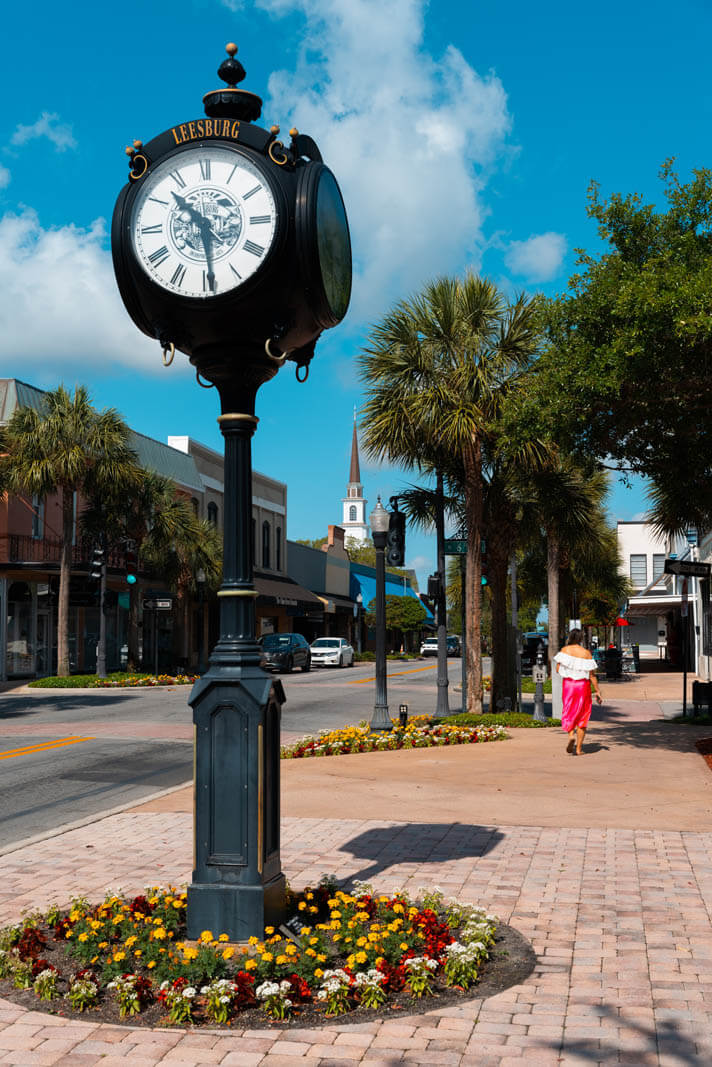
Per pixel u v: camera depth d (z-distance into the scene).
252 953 4.90
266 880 5.27
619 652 35.72
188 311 5.41
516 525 20.50
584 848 7.81
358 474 185.50
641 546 60.66
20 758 14.77
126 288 5.59
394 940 5.03
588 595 39.50
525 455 16.81
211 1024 4.35
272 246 5.28
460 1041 4.14
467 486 18.11
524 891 6.50
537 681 17.95
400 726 16.41
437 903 5.84
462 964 4.77
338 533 66.38
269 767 5.37
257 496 51.47
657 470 14.65
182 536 34.38
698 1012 4.43
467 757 13.35
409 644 79.94
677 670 43.53
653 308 11.73
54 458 28.84
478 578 18.14
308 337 5.84
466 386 16.77
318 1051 4.06
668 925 5.75
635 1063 3.92
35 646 33.62
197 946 5.00
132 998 4.46
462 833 8.41
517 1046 4.09
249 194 5.36
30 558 32.81
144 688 30.59
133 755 15.12
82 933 5.17
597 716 20.06
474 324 17.25
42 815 10.17
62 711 22.95
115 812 9.86
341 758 13.52
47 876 7.11
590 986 4.76
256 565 51.16
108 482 30.48
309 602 53.56
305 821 8.98
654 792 10.46
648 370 12.42
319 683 32.94
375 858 7.47
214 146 5.41
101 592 31.33
